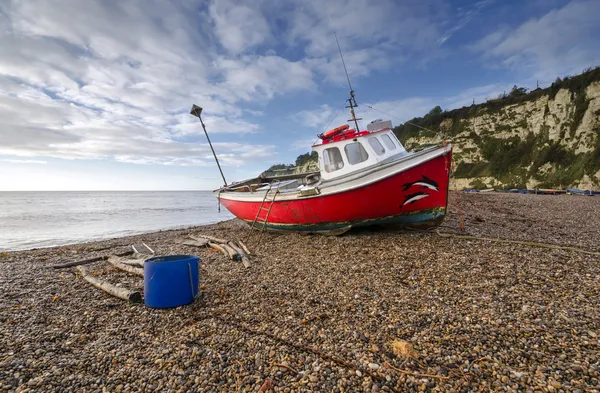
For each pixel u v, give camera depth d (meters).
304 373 2.77
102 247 10.24
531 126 46.56
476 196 27.33
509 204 20.03
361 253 7.23
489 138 50.75
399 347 3.04
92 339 3.54
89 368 2.93
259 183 14.27
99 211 32.19
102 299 4.86
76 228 18.53
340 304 4.35
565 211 15.73
